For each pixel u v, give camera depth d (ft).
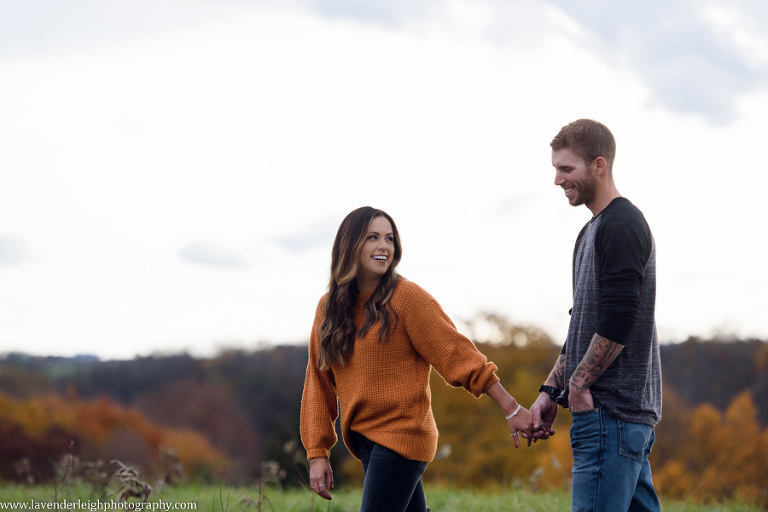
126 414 132.57
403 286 12.74
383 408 12.35
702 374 101.30
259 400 151.53
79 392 130.52
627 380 11.83
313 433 13.52
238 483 23.41
